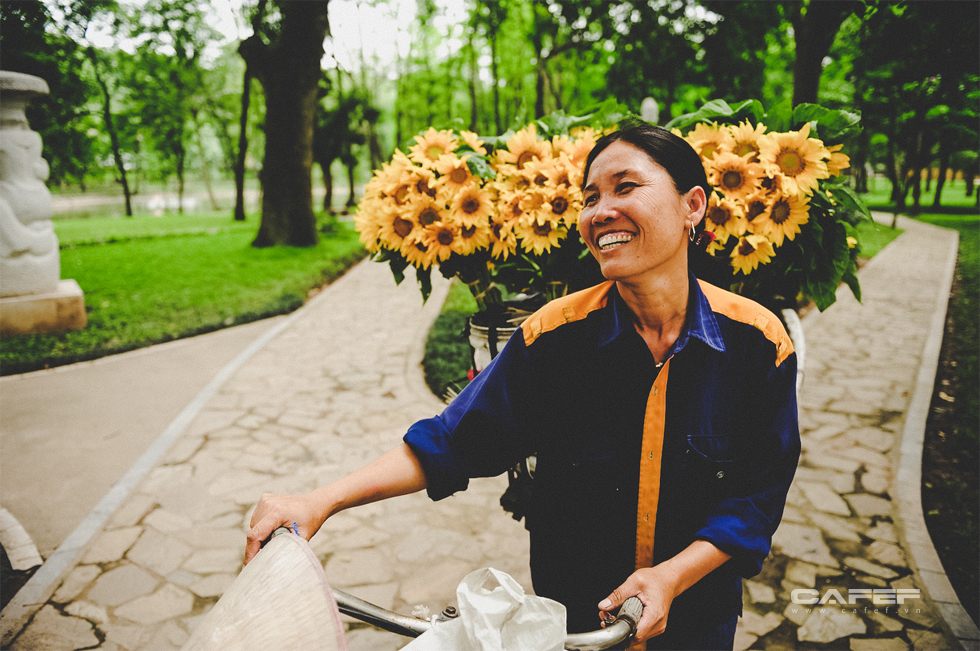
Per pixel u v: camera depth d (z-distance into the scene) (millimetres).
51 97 15258
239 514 3389
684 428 1076
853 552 2926
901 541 3004
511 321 1956
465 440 1111
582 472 1140
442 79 30547
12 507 3459
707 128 1895
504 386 1138
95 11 16250
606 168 992
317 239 15086
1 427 4605
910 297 9219
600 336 1110
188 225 24453
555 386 1165
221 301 8734
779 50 14172
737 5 11312
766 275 2090
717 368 1069
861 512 3275
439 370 5609
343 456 4086
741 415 1091
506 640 857
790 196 1785
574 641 849
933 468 3828
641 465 1101
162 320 7695
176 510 3422
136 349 6703
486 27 22062
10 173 6922
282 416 4773
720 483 1092
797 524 3166
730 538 991
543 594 1263
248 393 5289
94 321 7562
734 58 12133
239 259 12562
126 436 4434
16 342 6637
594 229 1016
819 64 7004
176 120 30156
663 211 967
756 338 1071
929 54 6352
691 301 1091
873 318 7898
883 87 8672
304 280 10578
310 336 7230
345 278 11617
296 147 14375
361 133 25547
